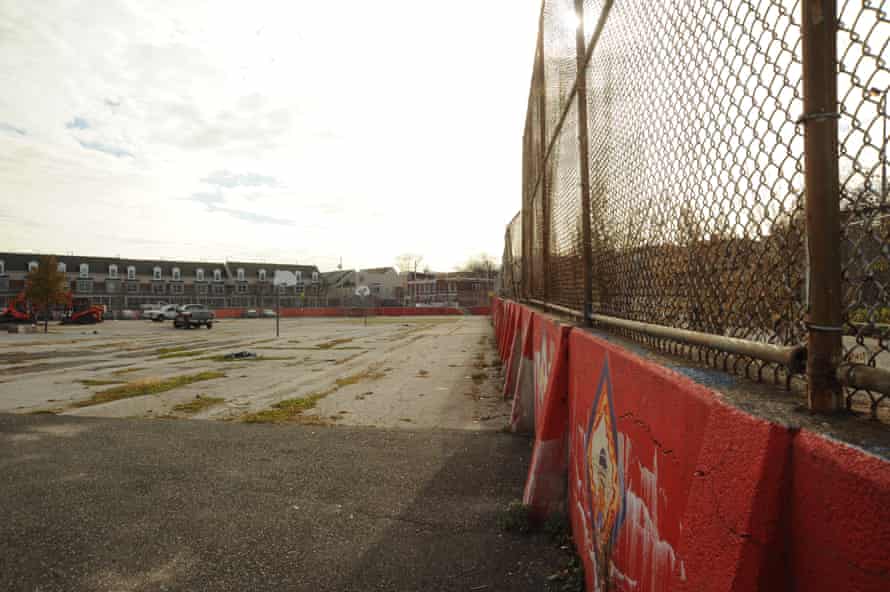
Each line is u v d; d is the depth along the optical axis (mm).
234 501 3812
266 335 25297
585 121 2984
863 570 627
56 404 7766
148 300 85062
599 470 2117
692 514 1024
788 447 798
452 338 21781
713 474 964
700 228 1377
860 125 762
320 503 3752
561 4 3863
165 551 3045
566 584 2477
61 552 3045
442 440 5438
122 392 8789
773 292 1054
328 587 2629
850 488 654
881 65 709
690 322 1491
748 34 1074
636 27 1889
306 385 9492
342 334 25594
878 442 688
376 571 2766
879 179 723
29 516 3564
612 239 2395
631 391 1655
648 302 1868
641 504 1539
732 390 1072
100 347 18625
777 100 978
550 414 3139
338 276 106812
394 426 6137
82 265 80250
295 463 4727
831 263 842
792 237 970
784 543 795
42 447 5340
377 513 3547
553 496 3131
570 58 3439
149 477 4371
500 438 5473
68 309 41375
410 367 12031
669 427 1295
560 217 4172
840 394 855
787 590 792
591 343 2289
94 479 4328
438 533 3195
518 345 8008
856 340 812
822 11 826
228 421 6523
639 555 1553
